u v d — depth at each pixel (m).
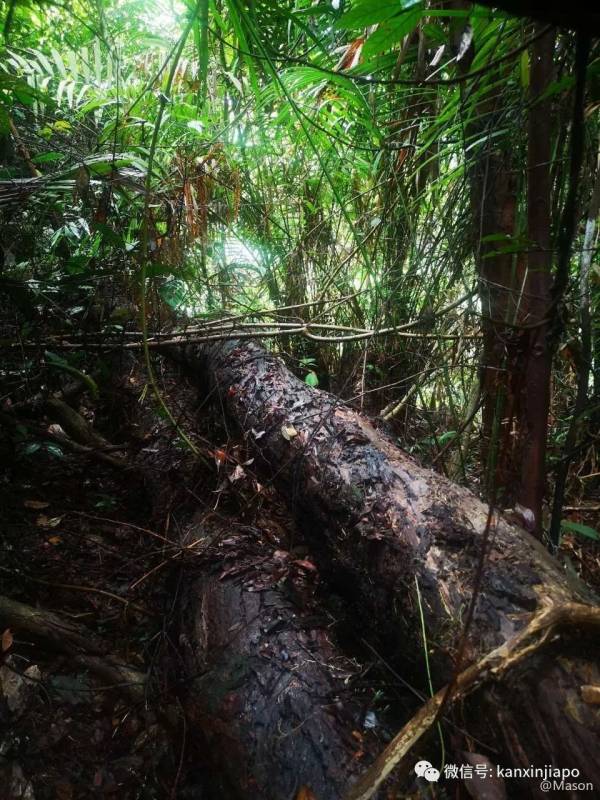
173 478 2.15
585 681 0.98
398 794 1.01
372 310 2.63
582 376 1.50
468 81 1.47
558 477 1.58
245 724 1.21
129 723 1.40
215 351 2.44
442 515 1.36
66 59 2.70
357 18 1.01
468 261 2.12
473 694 1.04
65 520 2.10
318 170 3.01
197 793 1.26
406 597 1.29
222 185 2.71
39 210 2.08
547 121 1.25
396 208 2.49
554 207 1.43
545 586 1.16
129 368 2.76
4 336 2.09
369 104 2.22
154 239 2.11
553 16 0.38
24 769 1.25
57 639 1.50
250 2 1.38
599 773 0.89
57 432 2.50
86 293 2.28
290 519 1.94
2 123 2.13
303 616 1.47
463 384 2.19
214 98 2.83
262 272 3.24
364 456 1.65
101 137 2.43
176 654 1.50
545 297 1.33
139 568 1.90
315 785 1.06
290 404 1.98
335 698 1.22
